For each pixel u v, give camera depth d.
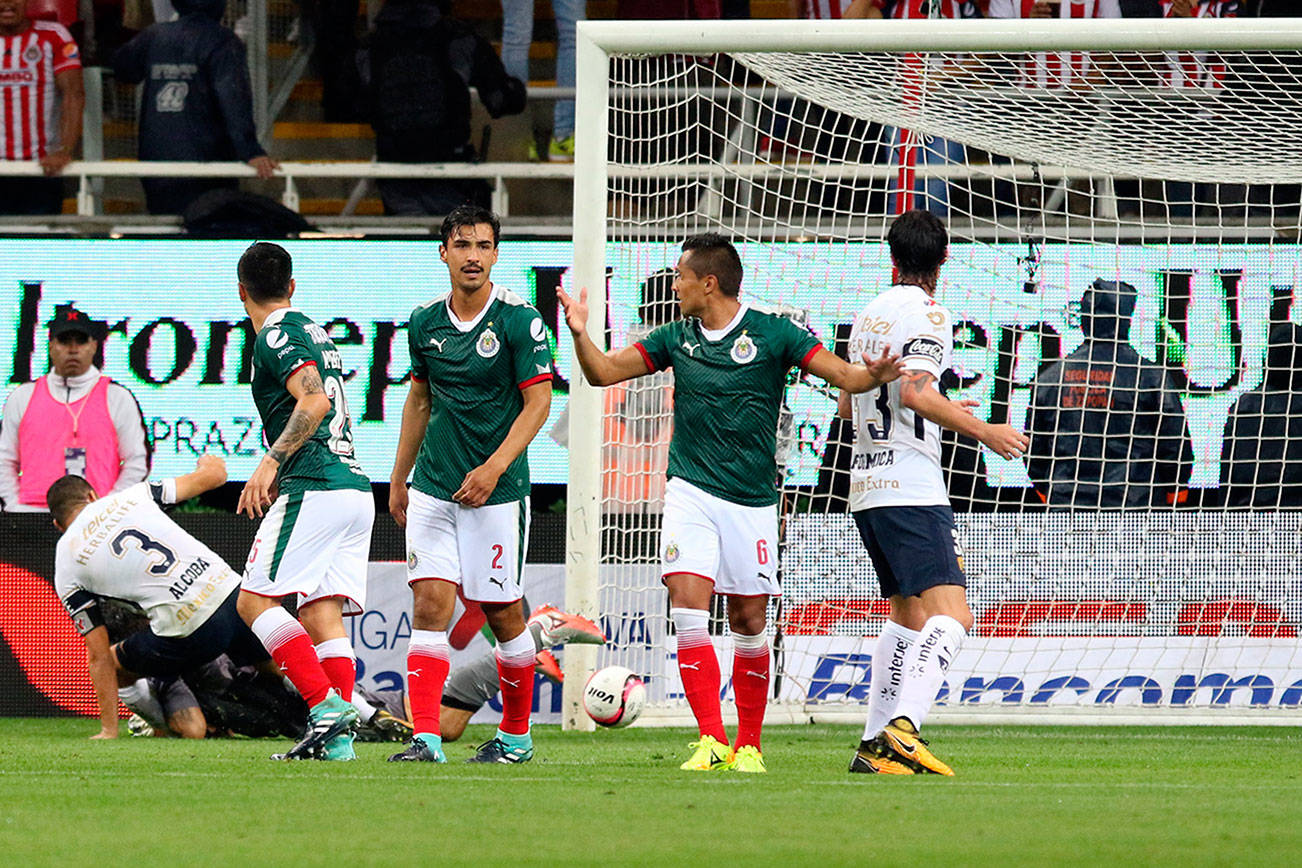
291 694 26.80
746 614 19.45
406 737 25.05
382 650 31.67
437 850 11.84
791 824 13.41
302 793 15.67
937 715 30.52
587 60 29.22
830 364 18.77
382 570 31.81
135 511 25.70
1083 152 31.67
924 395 18.03
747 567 19.22
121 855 11.55
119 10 42.88
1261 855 11.73
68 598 25.75
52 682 31.91
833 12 40.66
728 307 19.23
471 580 19.67
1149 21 28.44
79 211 39.91
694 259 19.16
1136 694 30.92
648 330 31.09
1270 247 32.47
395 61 38.88
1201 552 31.03
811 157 39.09
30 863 11.19
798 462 32.50
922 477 18.78
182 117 39.69
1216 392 32.50
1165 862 11.37
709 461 19.22
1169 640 31.00
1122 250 32.66
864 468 19.12
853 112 31.89
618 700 26.86
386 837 12.51
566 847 12.02
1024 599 31.14
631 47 29.22
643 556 30.38
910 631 20.06
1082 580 31.14
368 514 20.61
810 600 30.95
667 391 30.58
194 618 25.61
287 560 19.92
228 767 19.05
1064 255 32.72
